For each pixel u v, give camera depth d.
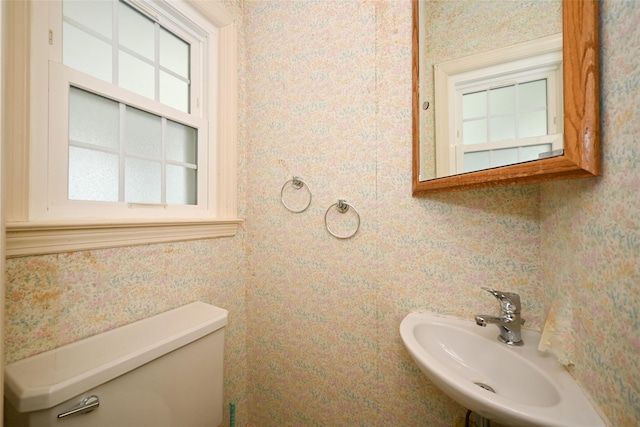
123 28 0.85
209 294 1.05
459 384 0.53
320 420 1.06
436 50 0.82
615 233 0.40
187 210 1.04
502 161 0.62
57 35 0.69
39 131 0.65
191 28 1.05
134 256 0.81
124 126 0.85
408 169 0.90
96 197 0.78
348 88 1.00
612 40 0.40
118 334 0.72
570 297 0.57
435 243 0.87
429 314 0.87
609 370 0.42
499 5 0.65
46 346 0.63
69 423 0.53
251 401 1.22
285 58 1.12
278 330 1.15
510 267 0.77
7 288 0.57
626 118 0.37
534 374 0.60
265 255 1.18
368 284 0.97
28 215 0.62
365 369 0.98
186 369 0.75
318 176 1.06
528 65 0.57
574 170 0.46
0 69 0.41
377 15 0.95
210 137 1.12
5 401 0.53
